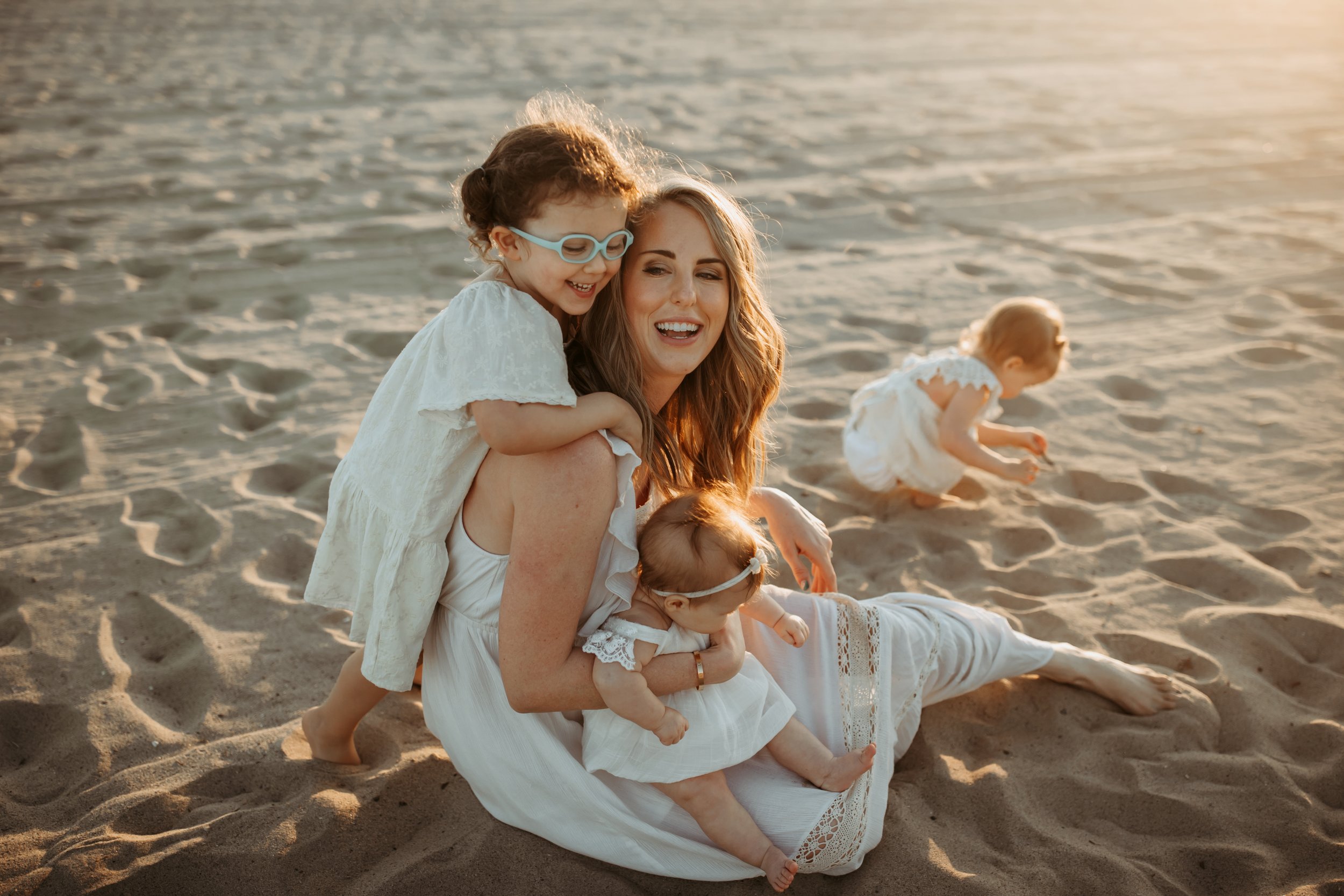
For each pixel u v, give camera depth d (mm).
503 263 1921
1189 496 3836
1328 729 2578
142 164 7789
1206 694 2734
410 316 5355
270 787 2342
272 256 6117
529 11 16812
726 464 2297
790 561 2463
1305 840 2258
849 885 2105
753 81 11781
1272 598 3162
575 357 2033
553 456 1784
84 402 4332
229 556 3301
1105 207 7527
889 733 2205
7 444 3969
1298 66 13664
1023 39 15680
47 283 5566
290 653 2863
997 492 3900
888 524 3682
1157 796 2373
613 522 1866
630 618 1961
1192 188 7961
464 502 1941
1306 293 5867
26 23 13734
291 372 4703
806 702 2223
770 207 7316
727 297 2051
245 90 10336
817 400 4598
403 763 2387
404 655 2014
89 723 2547
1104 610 3121
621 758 1972
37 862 2133
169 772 2371
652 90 11008
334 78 10992
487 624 2006
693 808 2000
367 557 2008
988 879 2115
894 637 2303
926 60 13672
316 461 3916
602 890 2053
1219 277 6129
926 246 6684
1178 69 13281
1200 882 2180
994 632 2512
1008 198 7668
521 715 2021
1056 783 2426
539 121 2082
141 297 5477
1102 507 3742
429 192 7320
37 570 3186
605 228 1795
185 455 3943
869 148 8984
